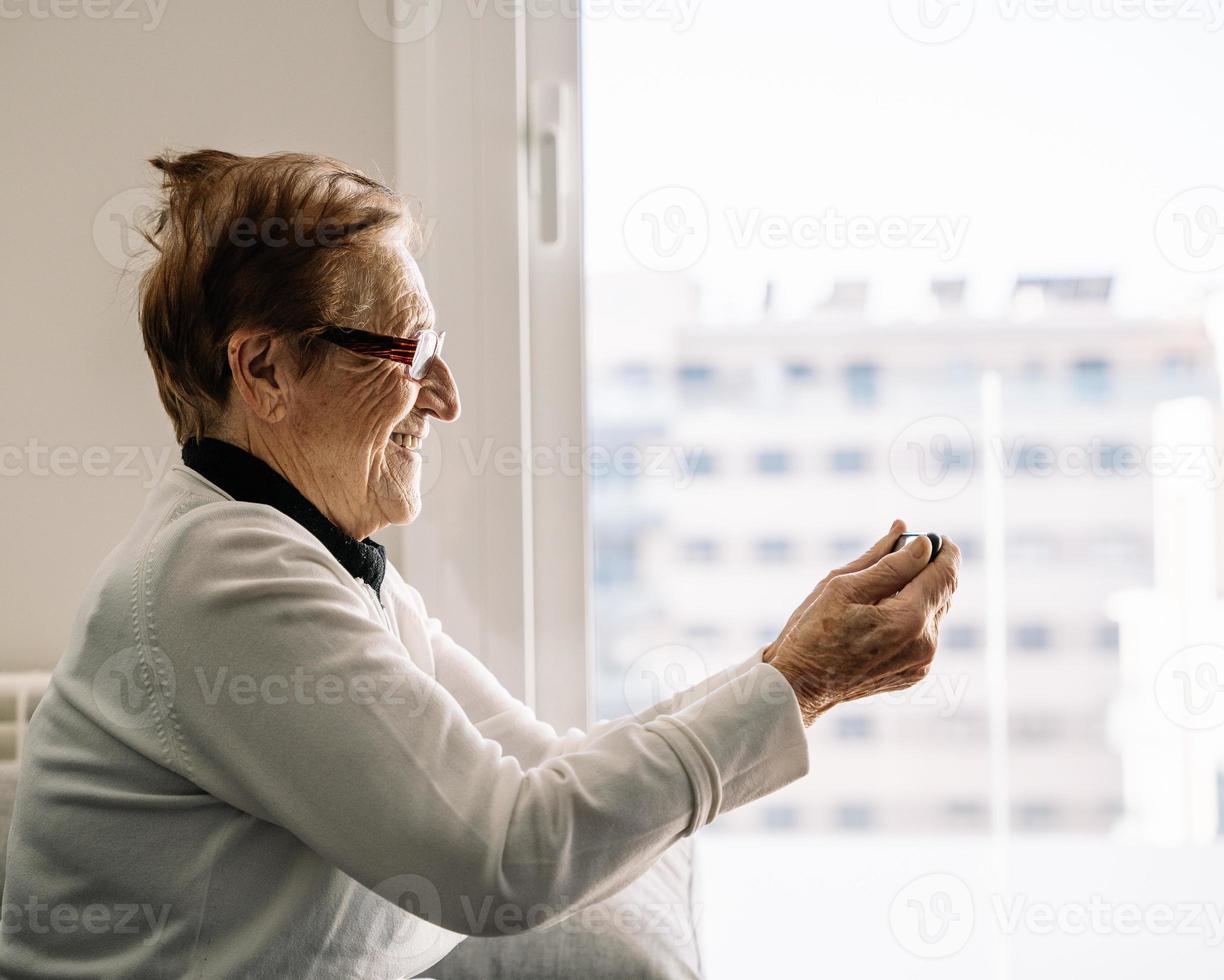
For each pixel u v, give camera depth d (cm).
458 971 108
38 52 133
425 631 104
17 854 81
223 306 82
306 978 79
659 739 78
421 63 134
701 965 111
